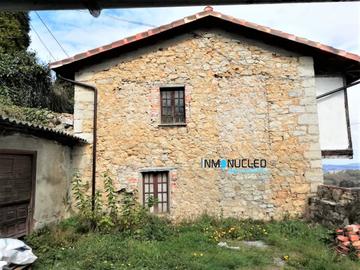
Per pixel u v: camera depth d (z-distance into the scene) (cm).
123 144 739
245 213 710
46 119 783
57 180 662
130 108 751
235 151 731
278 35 731
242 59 764
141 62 768
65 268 417
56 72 773
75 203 720
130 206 654
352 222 532
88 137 742
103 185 723
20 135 531
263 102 746
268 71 757
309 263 437
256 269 430
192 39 775
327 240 541
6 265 351
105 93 757
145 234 591
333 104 779
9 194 497
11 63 960
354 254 461
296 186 714
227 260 449
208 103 750
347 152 762
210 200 716
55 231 577
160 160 732
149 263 434
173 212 711
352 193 542
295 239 562
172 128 743
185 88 755
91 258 447
